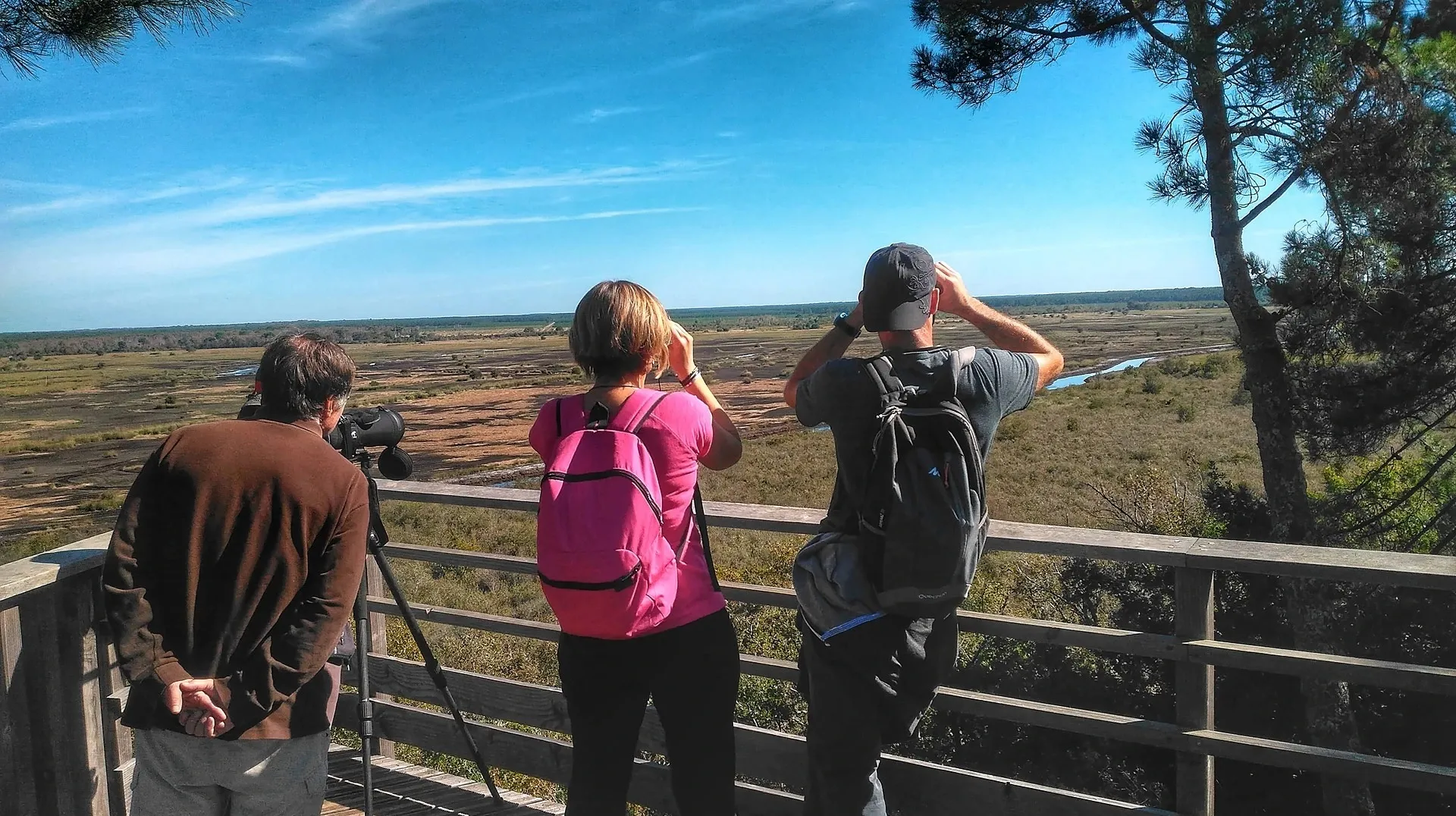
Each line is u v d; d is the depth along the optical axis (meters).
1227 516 7.94
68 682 2.19
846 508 1.65
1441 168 4.84
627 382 1.73
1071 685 6.22
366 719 2.15
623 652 1.67
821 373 1.62
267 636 1.64
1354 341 5.35
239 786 1.67
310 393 1.77
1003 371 1.57
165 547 1.63
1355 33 4.96
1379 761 1.62
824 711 1.60
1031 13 6.34
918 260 1.61
